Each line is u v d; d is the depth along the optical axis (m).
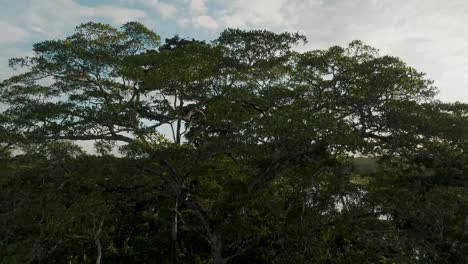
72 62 18.17
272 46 16.48
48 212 14.94
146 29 19.53
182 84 16.72
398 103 14.45
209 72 16.31
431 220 13.05
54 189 14.92
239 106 16.58
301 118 12.88
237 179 16.20
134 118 15.08
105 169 14.56
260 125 13.17
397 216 13.62
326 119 12.51
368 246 12.54
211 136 15.68
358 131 14.37
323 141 12.92
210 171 18.33
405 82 14.45
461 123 13.81
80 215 15.54
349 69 15.56
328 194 13.59
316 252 13.26
